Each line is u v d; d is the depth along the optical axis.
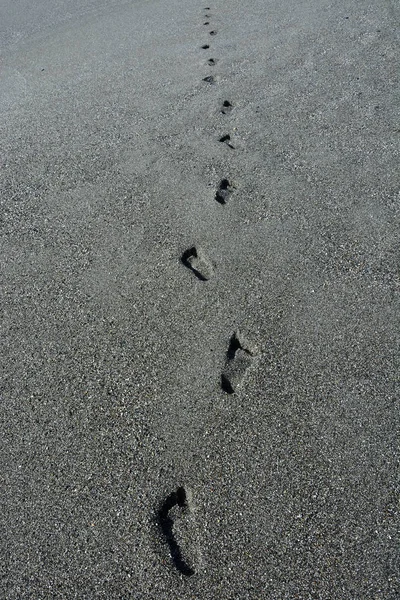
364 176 3.18
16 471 1.98
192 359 2.31
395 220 2.87
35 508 1.88
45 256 2.83
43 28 5.54
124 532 1.80
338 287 2.55
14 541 1.80
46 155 3.57
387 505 1.82
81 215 3.07
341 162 3.31
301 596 1.64
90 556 1.75
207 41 4.93
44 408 2.17
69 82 4.45
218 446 2.00
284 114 3.79
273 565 1.70
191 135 3.66
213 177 3.27
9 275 2.74
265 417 2.08
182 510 1.84
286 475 1.91
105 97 4.17
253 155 3.43
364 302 2.48
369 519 1.79
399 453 1.95
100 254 2.82
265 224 2.92
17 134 3.82
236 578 1.68
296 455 1.96
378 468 1.91
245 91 4.09
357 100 3.87
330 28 4.91
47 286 2.67
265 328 2.40
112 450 2.02
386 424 2.03
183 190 3.19
